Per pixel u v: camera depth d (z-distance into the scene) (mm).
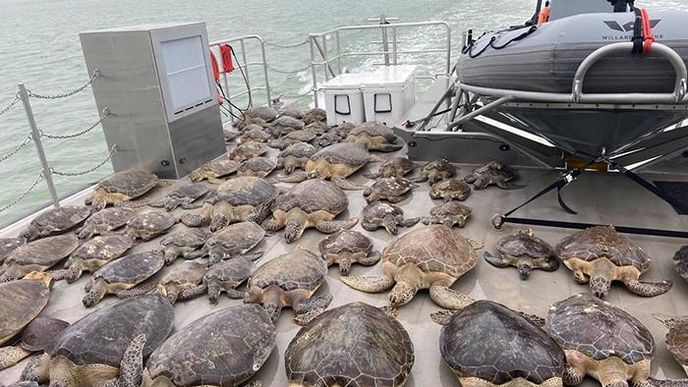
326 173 4629
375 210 3750
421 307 2779
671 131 3611
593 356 2123
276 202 3865
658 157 3688
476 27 16312
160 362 2139
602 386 2100
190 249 3475
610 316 2268
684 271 2736
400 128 5031
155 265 3244
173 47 4809
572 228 3455
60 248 3570
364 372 2047
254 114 6840
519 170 4527
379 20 8461
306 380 2078
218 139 5574
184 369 2100
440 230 3055
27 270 3334
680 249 2932
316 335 2252
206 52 5254
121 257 3482
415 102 6656
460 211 3641
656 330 2457
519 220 3549
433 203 4055
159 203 4375
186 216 3990
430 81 10883
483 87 3646
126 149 5031
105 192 4480
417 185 4414
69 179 8227
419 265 2822
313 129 6141
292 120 6391
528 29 3459
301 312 2729
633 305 2658
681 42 2754
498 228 3547
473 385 2061
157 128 4836
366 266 3215
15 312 2762
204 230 3824
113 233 3723
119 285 3064
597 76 2896
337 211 3820
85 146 9656
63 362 2242
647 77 2811
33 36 31000
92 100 12859
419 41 15336
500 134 4047
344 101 6344
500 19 18172
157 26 4766
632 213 3604
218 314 2439
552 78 3023
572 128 3391
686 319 2418
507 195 4066
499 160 4652
